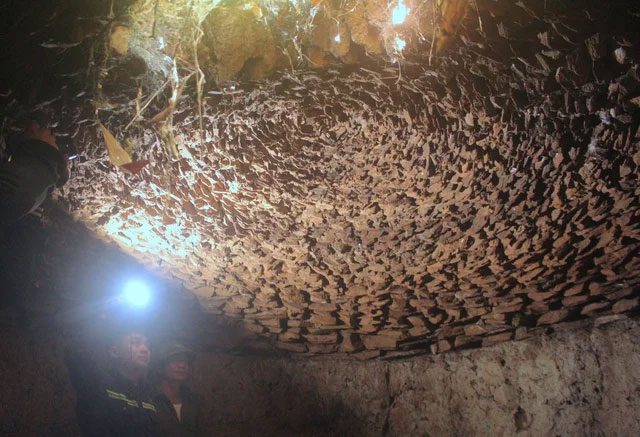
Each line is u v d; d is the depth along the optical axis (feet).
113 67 7.16
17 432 11.87
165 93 7.80
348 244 10.89
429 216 10.05
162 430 8.85
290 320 13.38
